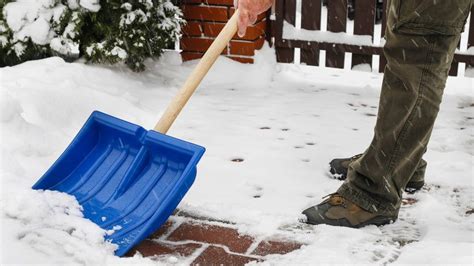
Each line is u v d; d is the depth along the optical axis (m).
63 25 4.77
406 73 2.84
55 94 4.07
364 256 2.75
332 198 3.10
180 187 2.76
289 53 5.72
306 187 3.45
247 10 2.98
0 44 4.79
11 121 3.62
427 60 2.82
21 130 3.63
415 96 2.86
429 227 3.02
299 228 3.01
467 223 3.11
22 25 4.73
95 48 4.84
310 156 3.88
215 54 3.03
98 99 4.28
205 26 5.54
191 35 5.58
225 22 5.49
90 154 3.16
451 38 2.83
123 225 2.84
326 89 5.29
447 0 2.73
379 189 2.99
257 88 5.26
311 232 2.97
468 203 3.33
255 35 5.52
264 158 3.82
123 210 2.92
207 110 4.66
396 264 2.68
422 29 2.78
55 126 3.93
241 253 2.81
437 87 2.89
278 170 3.66
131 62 5.11
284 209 3.19
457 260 2.64
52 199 2.93
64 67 4.61
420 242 2.83
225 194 3.34
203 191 3.37
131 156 3.09
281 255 2.78
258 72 5.45
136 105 4.53
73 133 3.95
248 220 3.06
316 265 2.67
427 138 2.97
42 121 3.89
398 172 2.98
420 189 3.47
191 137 4.12
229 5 5.46
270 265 2.69
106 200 2.99
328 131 4.32
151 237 2.93
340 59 5.60
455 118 4.65
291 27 5.62
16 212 2.82
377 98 5.09
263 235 2.95
